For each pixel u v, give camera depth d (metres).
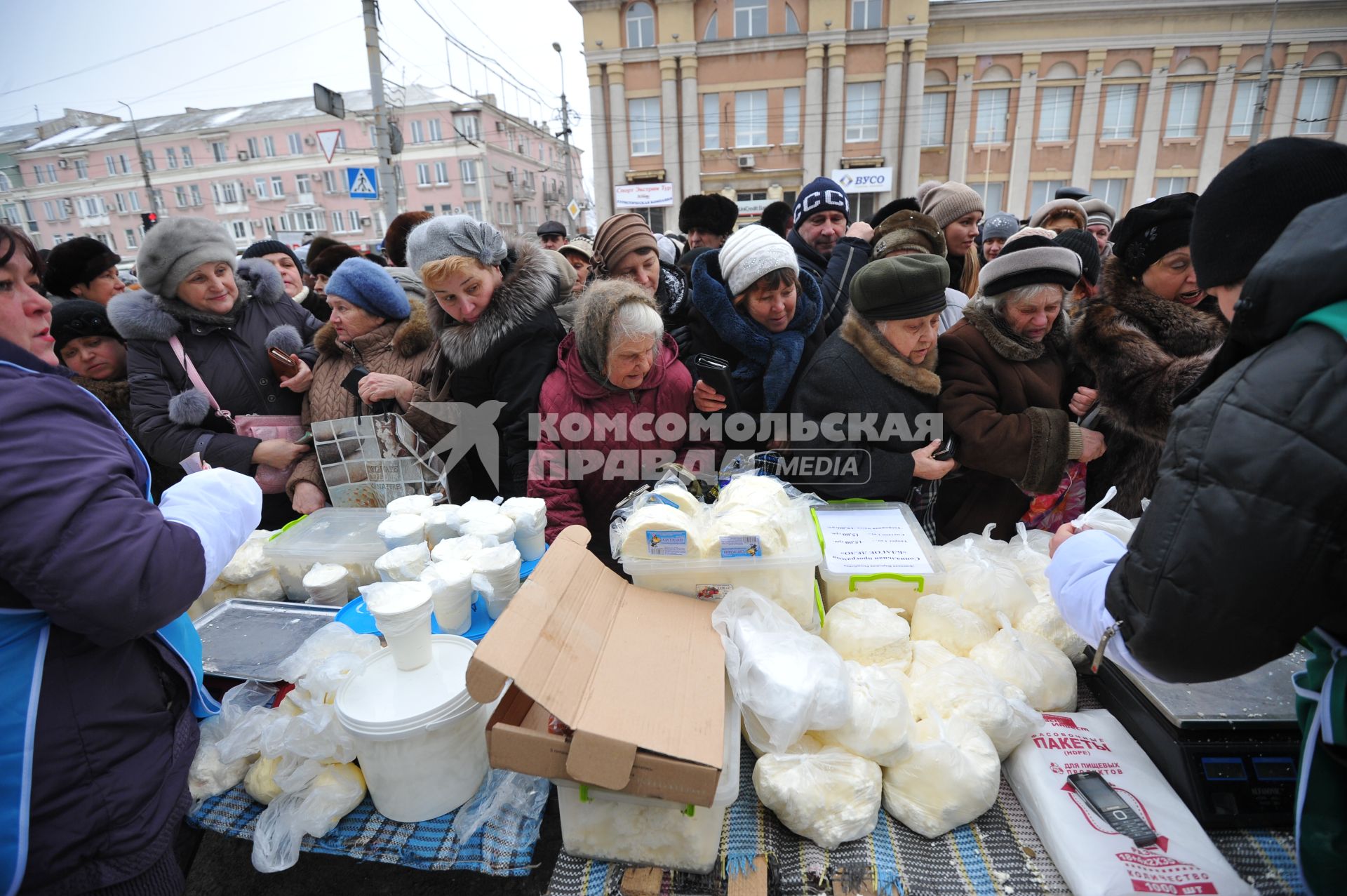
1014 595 1.14
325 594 1.28
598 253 2.10
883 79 14.36
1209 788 0.83
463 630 1.12
